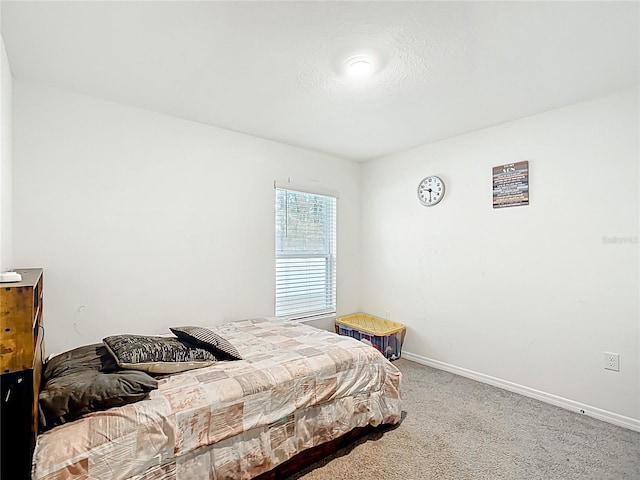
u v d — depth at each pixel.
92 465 1.19
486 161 2.92
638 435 2.11
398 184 3.65
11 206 1.95
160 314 2.57
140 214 2.48
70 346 2.20
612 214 2.27
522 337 2.70
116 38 1.67
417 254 3.47
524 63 1.89
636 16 1.49
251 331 2.57
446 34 1.63
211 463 1.46
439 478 1.71
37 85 2.11
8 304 1.12
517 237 2.73
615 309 2.26
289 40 1.69
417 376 3.07
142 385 1.43
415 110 2.54
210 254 2.83
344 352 2.08
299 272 3.52
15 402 1.13
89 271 2.28
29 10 1.46
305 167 3.51
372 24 1.56
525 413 2.38
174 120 2.65
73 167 2.22
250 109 2.52
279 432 1.68
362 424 2.02
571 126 2.44
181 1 1.41
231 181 2.96
